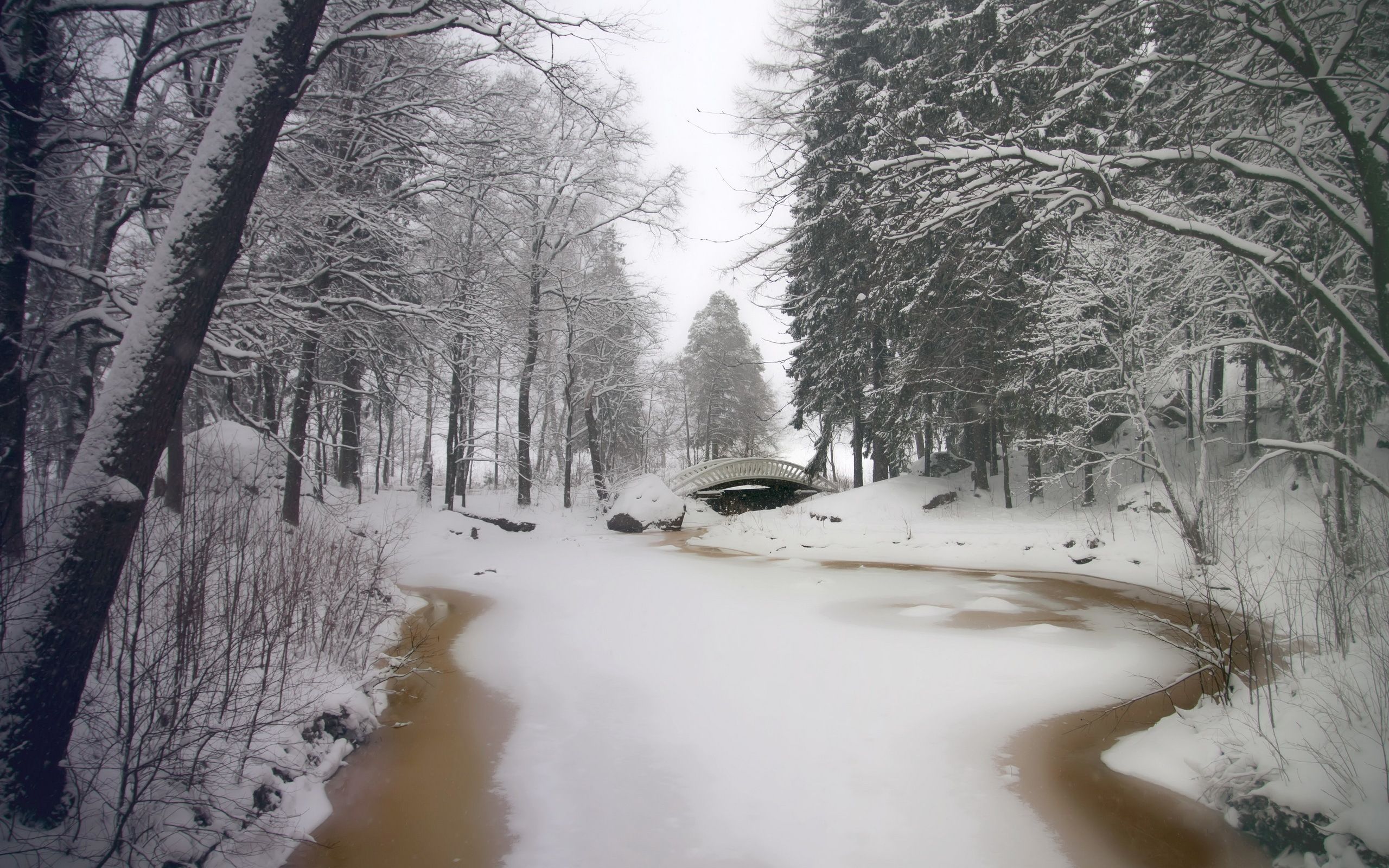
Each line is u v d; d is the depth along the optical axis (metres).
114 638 5.44
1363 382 10.42
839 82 20.98
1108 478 15.01
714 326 46.94
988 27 7.02
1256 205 8.48
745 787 5.34
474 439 24.16
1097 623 9.77
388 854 4.51
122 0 6.00
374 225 11.09
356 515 18.73
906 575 14.23
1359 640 5.98
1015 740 6.07
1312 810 4.18
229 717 5.06
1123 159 5.02
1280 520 12.73
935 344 16.55
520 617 10.84
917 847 4.50
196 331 4.41
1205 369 13.43
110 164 8.16
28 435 8.42
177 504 10.51
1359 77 4.47
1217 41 5.57
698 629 9.77
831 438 30.81
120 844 3.65
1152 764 5.46
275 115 4.67
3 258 6.45
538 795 5.28
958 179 5.69
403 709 7.03
